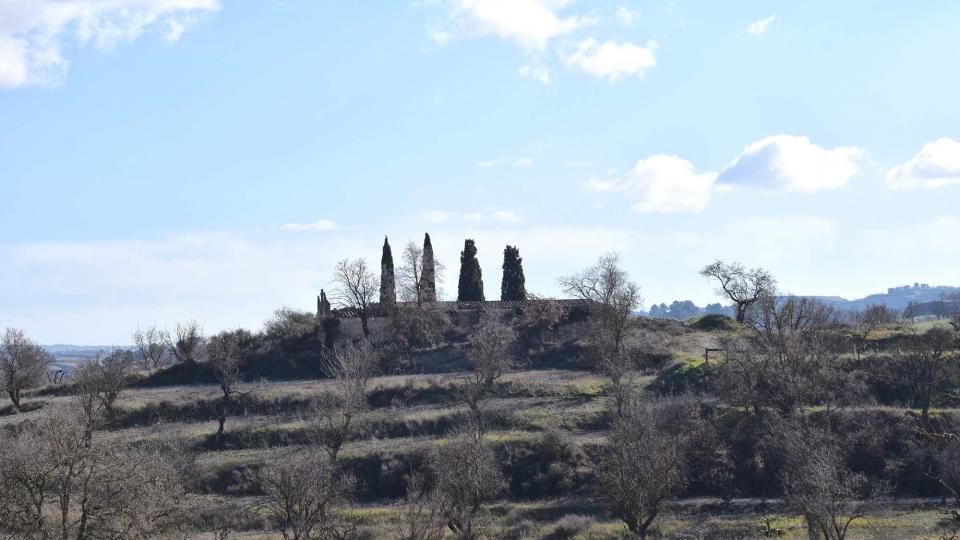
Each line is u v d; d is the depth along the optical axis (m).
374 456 67.19
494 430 73.00
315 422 73.12
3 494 39.31
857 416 65.75
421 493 60.06
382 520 55.66
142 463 42.97
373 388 85.12
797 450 45.84
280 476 48.62
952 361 71.75
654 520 54.78
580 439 68.88
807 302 88.56
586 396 81.00
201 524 54.66
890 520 50.34
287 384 92.62
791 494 45.22
